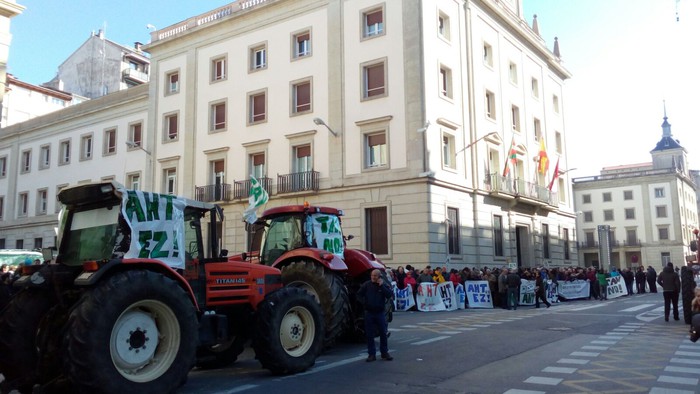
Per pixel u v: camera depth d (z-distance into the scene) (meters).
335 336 9.79
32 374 6.54
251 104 30.42
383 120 25.38
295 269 10.25
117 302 5.95
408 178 24.42
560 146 39.66
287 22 29.31
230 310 8.65
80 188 6.96
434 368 8.34
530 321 15.14
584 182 73.31
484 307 21.64
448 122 25.97
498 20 32.12
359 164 25.95
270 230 11.69
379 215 25.47
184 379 6.48
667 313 14.87
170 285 6.50
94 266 6.12
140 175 35.41
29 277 6.66
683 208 71.06
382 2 26.20
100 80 53.53
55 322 6.50
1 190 45.41
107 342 5.82
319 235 11.33
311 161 27.50
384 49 25.88
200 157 31.92
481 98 29.41
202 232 8.08
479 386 7.10
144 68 55.59
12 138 45.25
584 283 27.81
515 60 33.94
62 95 51.84
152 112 34.75
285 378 7.83
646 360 8.90
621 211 70.62
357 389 7.02
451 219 26.05
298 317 8.48
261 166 29.77
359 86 26.42
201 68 32.72
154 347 6.37
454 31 27.91
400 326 14.31
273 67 29.55
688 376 7.65
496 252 28.98
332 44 27.47
